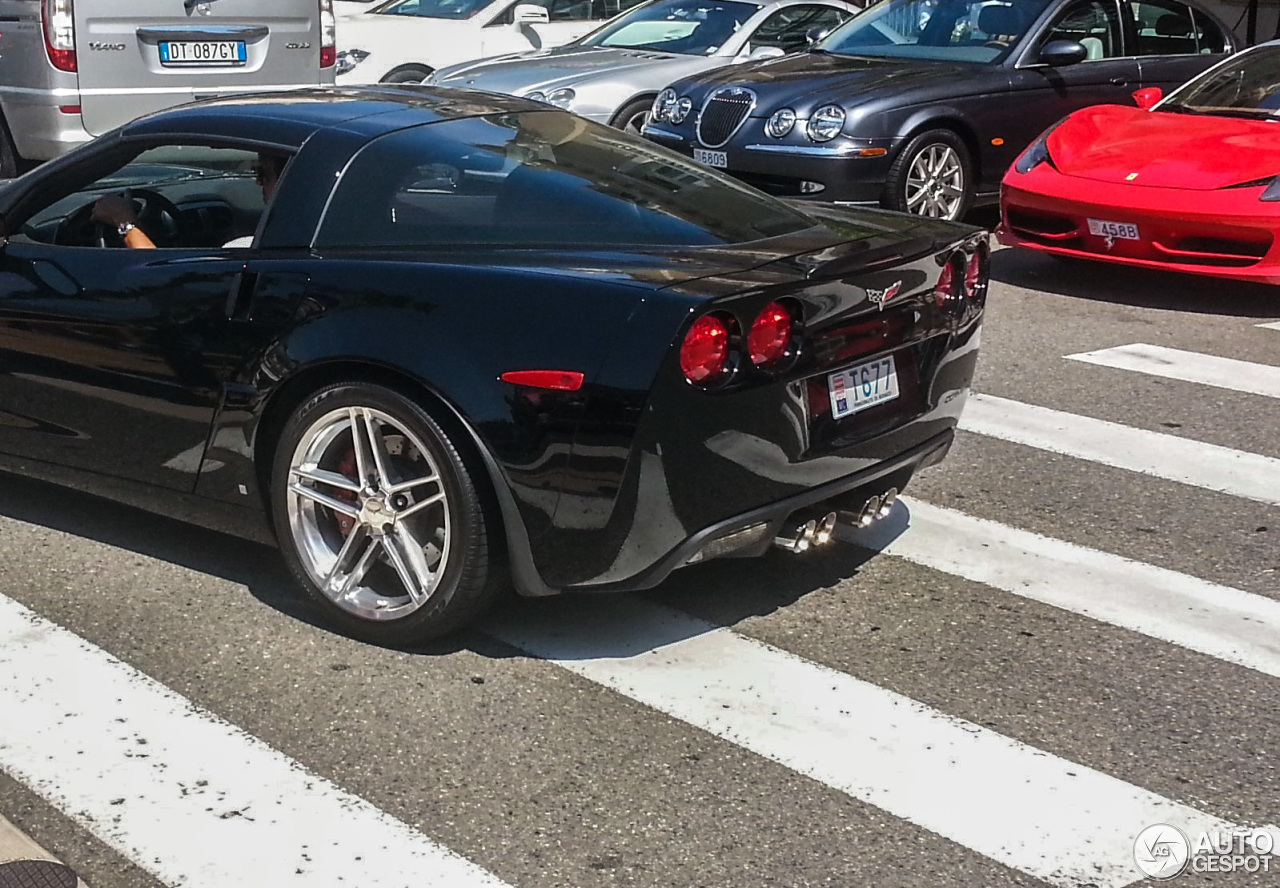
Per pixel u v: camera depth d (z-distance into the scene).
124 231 4.57
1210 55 10.82
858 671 4.00
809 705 3.82
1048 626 4.30
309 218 4.14
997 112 9.59
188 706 3.78
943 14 10.30
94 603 4.36
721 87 9.59
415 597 3.97
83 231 4.83
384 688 3.88
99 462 4.54
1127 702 3.86
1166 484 5.50
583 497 3.66
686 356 3.55
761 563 4.72
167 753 3.55
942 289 4.29
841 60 10.11
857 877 3.09
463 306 3.74
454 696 3.84
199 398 4.19
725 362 3.64
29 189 4.70
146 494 4.46
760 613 4.36
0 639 4.12
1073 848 3.21
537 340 3.64
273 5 10.54
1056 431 6.09
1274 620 4.36
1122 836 3.25
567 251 3.93
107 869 3.10
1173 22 10.64
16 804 3.33
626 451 3.59
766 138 9.23
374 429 3.90
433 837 3.22
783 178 9.27
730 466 3.71
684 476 3.65
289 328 3.98
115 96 10.05
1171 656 4.12
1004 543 4.91
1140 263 8.07
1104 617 4.36
